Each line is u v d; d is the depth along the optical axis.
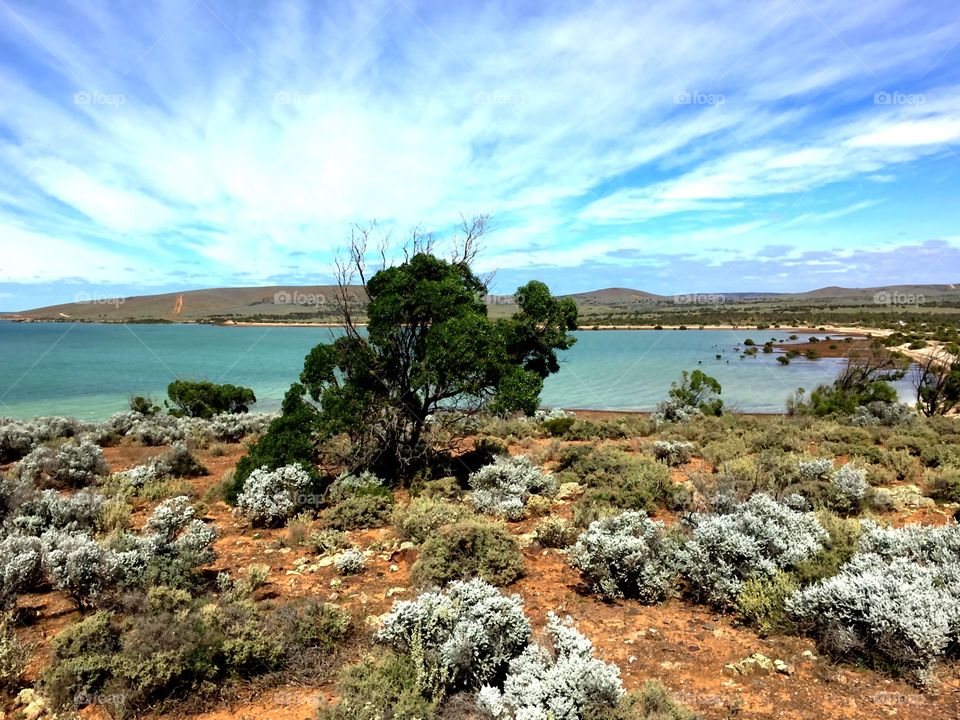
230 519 11.33
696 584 7.32
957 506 10.34
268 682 5.29
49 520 9.69
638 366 61.66
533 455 16.22
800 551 7.15
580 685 4.56
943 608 5.40
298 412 13.20
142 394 40.97
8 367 62.59
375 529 10.43
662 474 11.90
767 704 4.80
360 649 5.88
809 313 174.12
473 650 5.16
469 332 13.33
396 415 14.07
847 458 14.58
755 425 20.41
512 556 8.00
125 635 5.66
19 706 4.99
